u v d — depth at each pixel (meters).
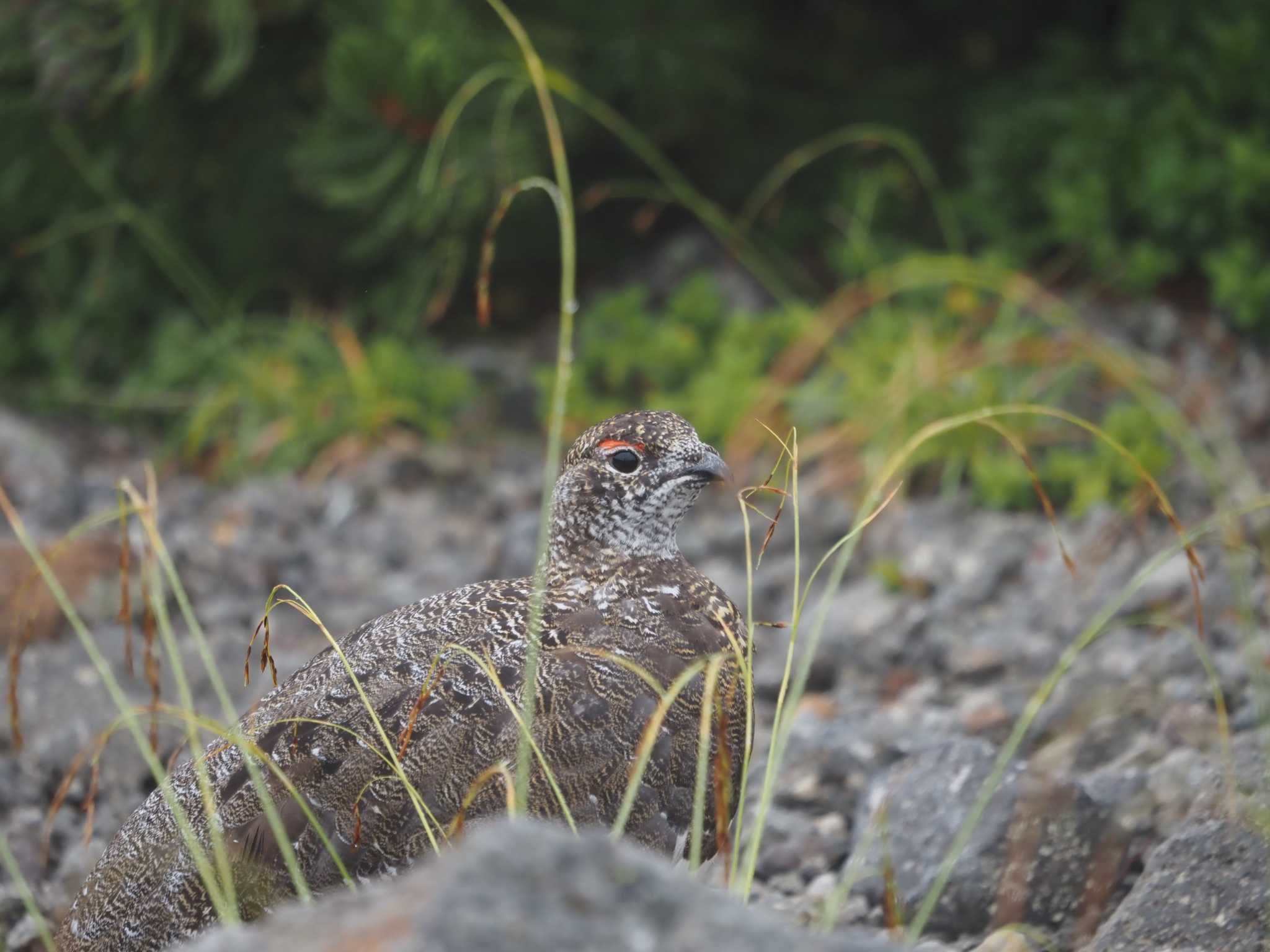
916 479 12.91
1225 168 14.70
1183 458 12.49
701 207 16.53
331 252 15.53
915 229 16.09
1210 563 10.53
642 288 15.21
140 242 15.23
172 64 14.49
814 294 15.73
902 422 12.93
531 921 3.81
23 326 15.57
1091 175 14.97
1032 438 12.91
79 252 15.28
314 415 14.05
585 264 16.45
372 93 13.62
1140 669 9.27
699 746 5.93
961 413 12.80
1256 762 7.23
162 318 15.36
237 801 6.04
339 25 14.22
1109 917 6.70
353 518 12.90
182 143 15.02
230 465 13.93
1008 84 16.59
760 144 16.53
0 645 10.11
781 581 11.41
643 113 15.82
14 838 8.02
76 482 13.19
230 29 13.74
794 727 8.70
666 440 7.02
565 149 15.32
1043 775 7.21
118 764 8.62
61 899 7.60
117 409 14.96
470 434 14.27
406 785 5.73
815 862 7.57
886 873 6.36
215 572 11.49
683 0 15.79
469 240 15.56
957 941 6.92
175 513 12.80
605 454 7.05
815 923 6.93
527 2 15.30
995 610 10.66
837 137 15.50
